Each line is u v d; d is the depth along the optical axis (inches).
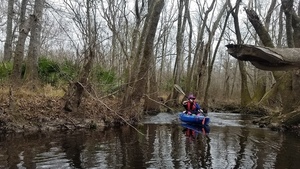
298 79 611.5
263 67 92.5
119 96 661.3
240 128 597.9
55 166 271.0
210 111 1014.4
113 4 618.2
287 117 588.1
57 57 707.4
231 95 1535.4
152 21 590.9
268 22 1119.0
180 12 1027.9
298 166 306.8
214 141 437.7
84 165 278.8
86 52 482.0
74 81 502.3
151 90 798.5
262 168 296.5
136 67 581.9
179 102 982.4
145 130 522.0
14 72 525.3
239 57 90.1
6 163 273.3
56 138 397.4
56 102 509.7
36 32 553.6
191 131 536.4
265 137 491.5
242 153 360.5
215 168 290.0
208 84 957.8
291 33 566.9
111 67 755.4
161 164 294.2
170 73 1605.6
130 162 296.4
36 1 547.5
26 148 332.5
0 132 409.1
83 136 423.2
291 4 541.6
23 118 444.5
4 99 454.9
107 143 383.6
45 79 619.8
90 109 536.7
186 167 288.4
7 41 706.8
